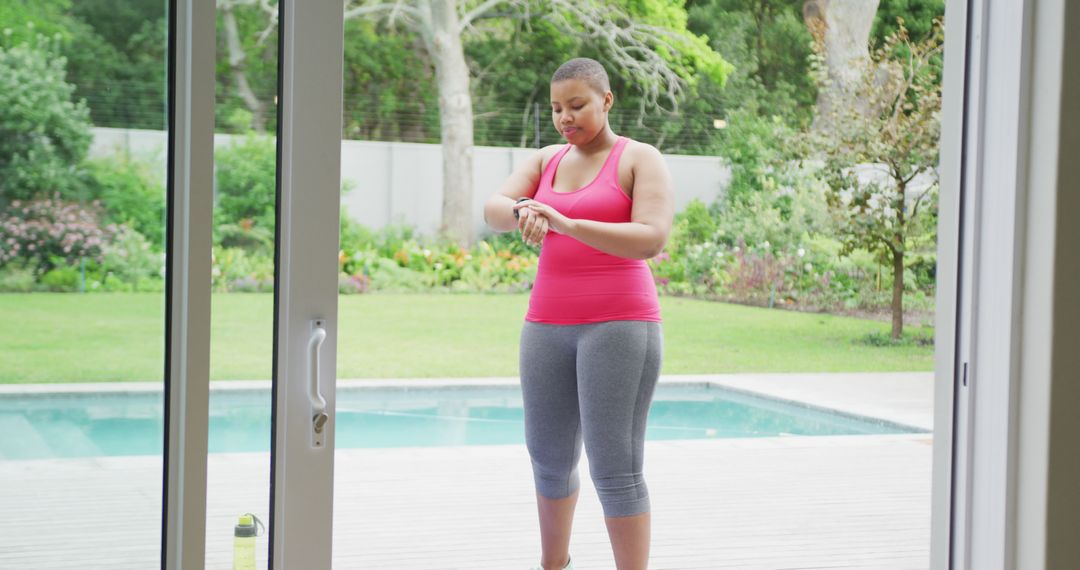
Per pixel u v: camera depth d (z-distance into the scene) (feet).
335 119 5.82
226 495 5.74
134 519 5.63
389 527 13.44
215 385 5.68
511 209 8.96
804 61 45.50
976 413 7.44
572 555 12.41
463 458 18.02
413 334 37.68
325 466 5.90
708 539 12.94
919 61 41.11
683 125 45.42
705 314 42.14
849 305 42.91
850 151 41.06
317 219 5.82
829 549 12.51
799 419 26.43
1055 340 6.89
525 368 8.98
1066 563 7.00
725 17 45.42
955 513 7.59
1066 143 6.84
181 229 5.62
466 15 43.75
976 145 7.36
